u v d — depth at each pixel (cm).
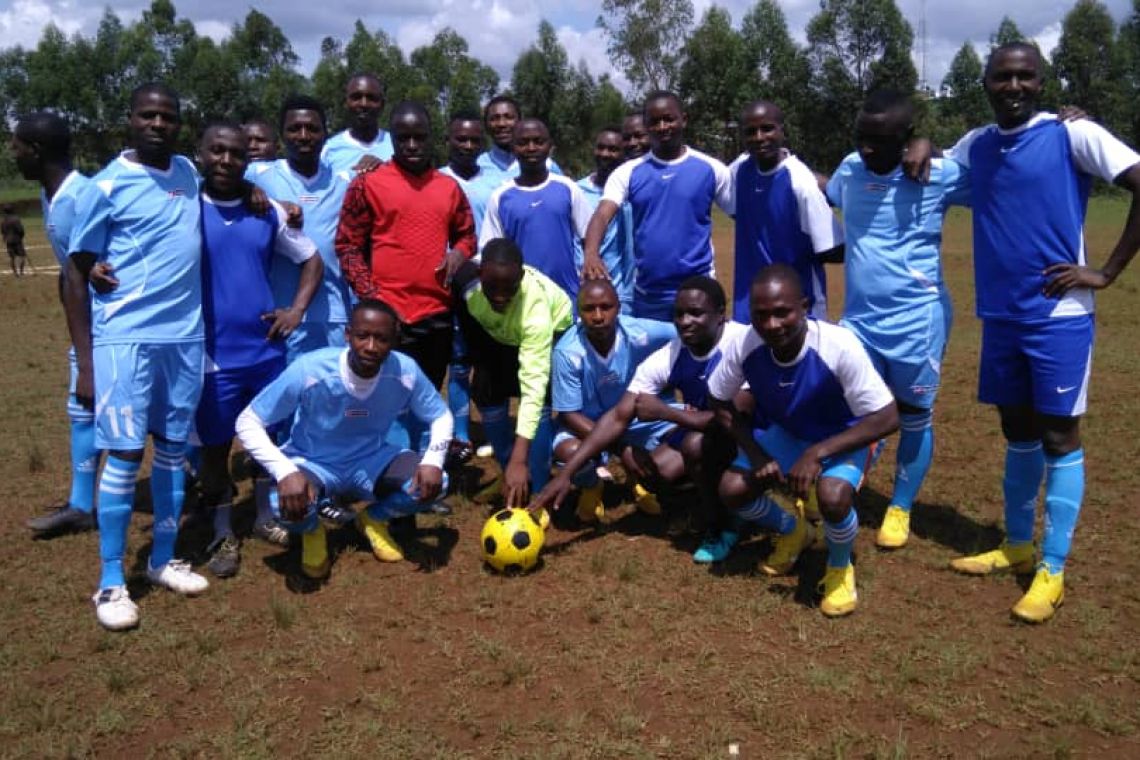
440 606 469
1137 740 350
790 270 431
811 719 366
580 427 549
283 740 359
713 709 373
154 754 354
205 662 416
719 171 611
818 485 442
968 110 6556
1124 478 621
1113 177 425
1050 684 387
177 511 493
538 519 527
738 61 5641
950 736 355
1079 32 6900
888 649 416
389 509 522
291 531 505
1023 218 445
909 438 527
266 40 6525
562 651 420
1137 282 1591
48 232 519
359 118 709
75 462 571
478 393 616
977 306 475
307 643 432
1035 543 523
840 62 5681
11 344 1291
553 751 347
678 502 625
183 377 476
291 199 593
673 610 457
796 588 482
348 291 619
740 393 486
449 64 6281
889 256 500
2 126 6319
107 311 454
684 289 497
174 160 476
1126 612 446
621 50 5688
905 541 536
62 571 517
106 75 5900
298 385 482
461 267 591
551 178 640
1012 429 484
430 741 355
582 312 521
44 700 389
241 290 511
